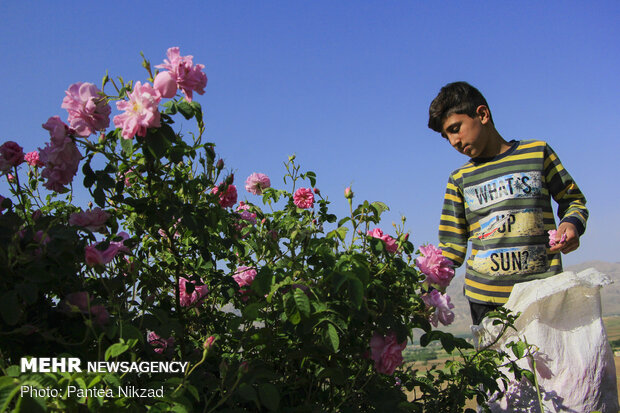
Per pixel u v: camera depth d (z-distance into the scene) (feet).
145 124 5.00
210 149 6.40
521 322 7.42
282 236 7.32
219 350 6.24
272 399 4.42
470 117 8.74
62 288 5.04
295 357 5.50
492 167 8.80
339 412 5.50
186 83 5.57
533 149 8.63
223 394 4.62
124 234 6.15
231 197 7.48
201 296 7.39
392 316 5.41
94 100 5.34
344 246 6.00
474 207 8.92
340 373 5.27
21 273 4.38
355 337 5.66
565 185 8.39
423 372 7.33
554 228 8.50
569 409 7.02
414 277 5.81
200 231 6.11
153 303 5.97
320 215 9.01
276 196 8.92
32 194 6.97
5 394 3.19
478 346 7.88
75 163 5.45
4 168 6.00
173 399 3.85
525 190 8.45
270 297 5.09
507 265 8.39
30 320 4.67
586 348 7.14
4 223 4.74
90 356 4.64
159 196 6.01
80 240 5.36
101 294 5.40
